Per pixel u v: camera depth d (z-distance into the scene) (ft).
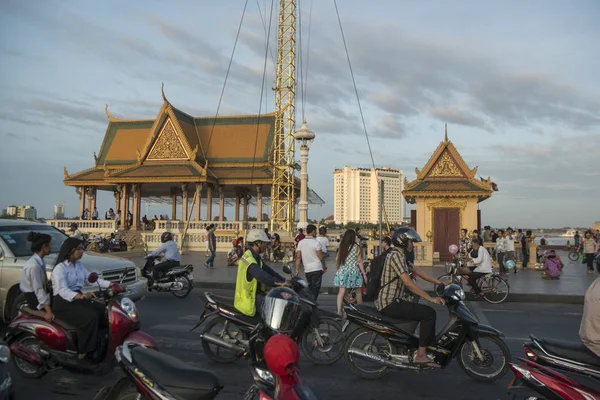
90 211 158.61
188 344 28.22
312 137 97.35
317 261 38.63
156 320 35.45
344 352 22.67
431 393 20.83
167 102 152.15
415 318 21.25
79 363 20.76
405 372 23.70
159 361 12.54
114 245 109.29
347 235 35.42
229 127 164.45
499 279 48.16
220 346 24.52
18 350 21.59
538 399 15.66
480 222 100.17
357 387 21.54
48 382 21.83
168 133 152.25
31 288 22.03
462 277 50.52
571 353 15.28
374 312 21.77
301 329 20.27
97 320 20.90
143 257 94.38
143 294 35.73
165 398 11.83
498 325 35.40
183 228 123.75
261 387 10.65
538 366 15.46
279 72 152.46
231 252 80.64
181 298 47.26
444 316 38.55
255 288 23.66
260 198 153.99
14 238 33.53
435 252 88.07
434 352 21.21
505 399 20.11
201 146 162.61
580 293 49.55
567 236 276.62
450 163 97.19
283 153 155.12
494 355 24.91
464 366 22.65
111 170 166.61
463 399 20.13
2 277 31.63
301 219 98.22
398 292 21.68
